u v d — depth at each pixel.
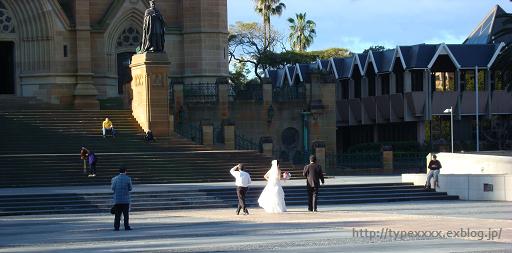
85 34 67.00
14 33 66.88
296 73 89.38
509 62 54.91
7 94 67.19
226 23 71.25
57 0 66.88
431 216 34.19
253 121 67.31
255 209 40.56
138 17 69.88
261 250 24.39
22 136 55.41
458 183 45.28
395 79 77.75
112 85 69.31
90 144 55.09
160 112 57.50
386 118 78.94
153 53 57.66
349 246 24.78
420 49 75.06
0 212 39.66
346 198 44.09
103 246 26.55
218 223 33.47
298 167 54.22
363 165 65.69
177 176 51.03
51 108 65.19
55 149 54.09
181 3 70.81
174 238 28.25
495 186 44.06
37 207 40.59
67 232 31.23
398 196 44.81
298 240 26.62
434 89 75.81
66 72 66.88
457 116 75.81
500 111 76.38
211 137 60.78
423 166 66.25
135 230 31.52
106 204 41.44
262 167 52.88
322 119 67.50
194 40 70.31
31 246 27.00
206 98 67.19
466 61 75.00
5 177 48.56
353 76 83.88
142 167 51.00
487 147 76.12
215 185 47.84
